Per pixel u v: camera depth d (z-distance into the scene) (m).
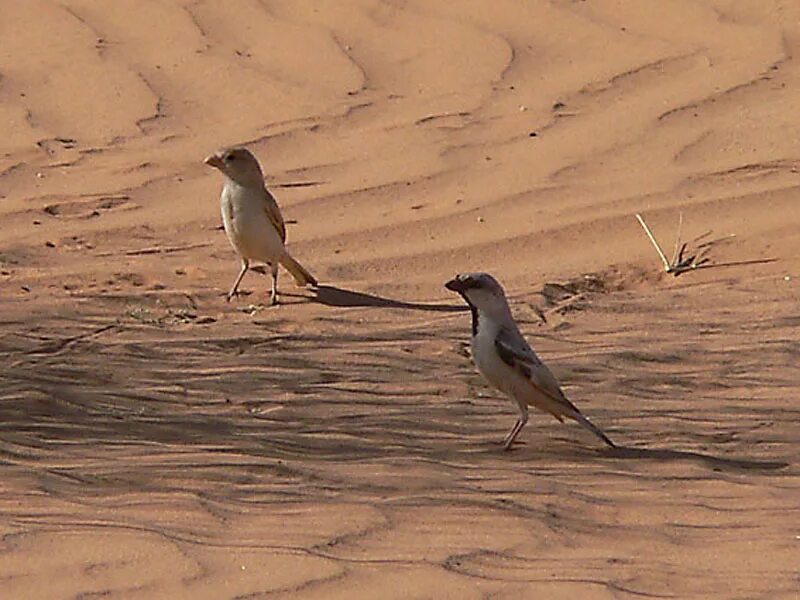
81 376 11.76
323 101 20.31
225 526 8.23
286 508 8.55
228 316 14.39
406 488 8.99
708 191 17.53
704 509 8.85
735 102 19.86
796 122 19.17
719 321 14.04
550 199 17.45
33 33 22.36
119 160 18.84
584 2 22.64
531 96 20.31
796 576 7.75
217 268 15.91
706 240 16.34
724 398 11.68
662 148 18.70
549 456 9.93
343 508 8.58
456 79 20.81
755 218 16.81
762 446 10.36
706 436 10.56
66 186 18.08
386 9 22.58
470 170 18.28
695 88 20.28
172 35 22.16
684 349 13.06
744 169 18.03
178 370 12.12
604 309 14.51
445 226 16.84
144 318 14.01
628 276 15.67
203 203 17.66
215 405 11.09
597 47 21.55
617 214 16.98
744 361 12.74
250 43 21.92
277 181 18.17
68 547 7.84
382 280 15.59
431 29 22.06
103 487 8.82
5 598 7.27
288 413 10.91
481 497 8.87
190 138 19.48
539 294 14.91
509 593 7.45
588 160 18.45
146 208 17.55
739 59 21.05
